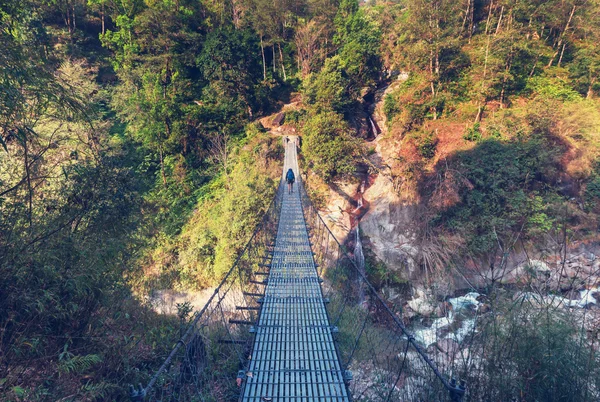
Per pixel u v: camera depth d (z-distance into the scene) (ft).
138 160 63.98
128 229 16.25
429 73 68.03
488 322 10.84
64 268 11.55
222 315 17.17
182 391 12.46
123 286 16.87
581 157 44.27
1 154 12.90
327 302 20.12
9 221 10.91
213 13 102.12
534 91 60.85
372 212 53.01
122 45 81.15
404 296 37.76
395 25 89.71
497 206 42.34
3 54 9.36
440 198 46.96
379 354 16.42
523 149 46.65
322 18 101.24
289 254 27.63
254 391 12.26
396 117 68.13
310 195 57.93
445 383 7.94
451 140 56.18
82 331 12.20
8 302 9.64
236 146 68.59
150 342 15.88
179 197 59.16
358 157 61.05
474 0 83.76
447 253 36.42
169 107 68.49
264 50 106.83
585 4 66.80
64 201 13.48
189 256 45.83
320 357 14.48
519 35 63.41
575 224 38.09
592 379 8.38
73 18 84.23
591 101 55.47
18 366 9.61
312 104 73.82
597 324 9.75
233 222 44.86
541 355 9.10
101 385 10.21
